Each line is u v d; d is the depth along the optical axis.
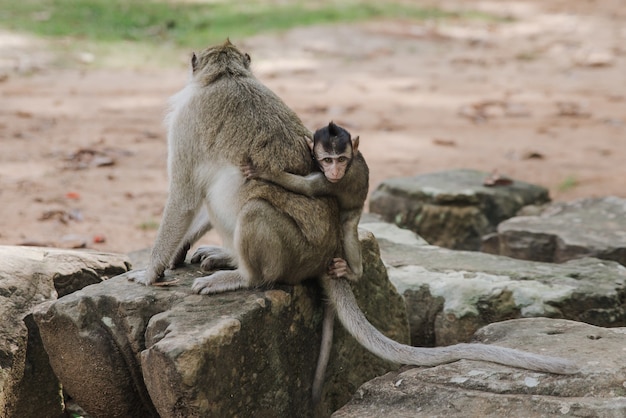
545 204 16.91
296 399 9.48
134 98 27.05
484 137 24.45
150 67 31.06
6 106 25.09
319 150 9.45
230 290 9.33
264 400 9.01
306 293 9.62
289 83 30.16
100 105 25.97
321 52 34.81
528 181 20.38
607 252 13.29
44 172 19.53
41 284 10.02
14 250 10.40
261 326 8.92
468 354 9.09
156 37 35.09
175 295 9.16
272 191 9.38
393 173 20.70
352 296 9.68
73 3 38.09
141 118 24.81
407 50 36.22
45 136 22.42
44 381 9.95
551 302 11.13
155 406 8.47
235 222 9.61
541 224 14.54
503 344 9.51
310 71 31.98
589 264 12.27
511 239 14.29
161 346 8.09
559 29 41.97
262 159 9.48
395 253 12.88
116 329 9.07
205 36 35.66
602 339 9.40
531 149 23.08
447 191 16.23
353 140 9.90
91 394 9.25
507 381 8.64
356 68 32.94
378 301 10.57
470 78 32.16
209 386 8.22
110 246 15.38
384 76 31.91
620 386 8.36
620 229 14.22
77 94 27.08
